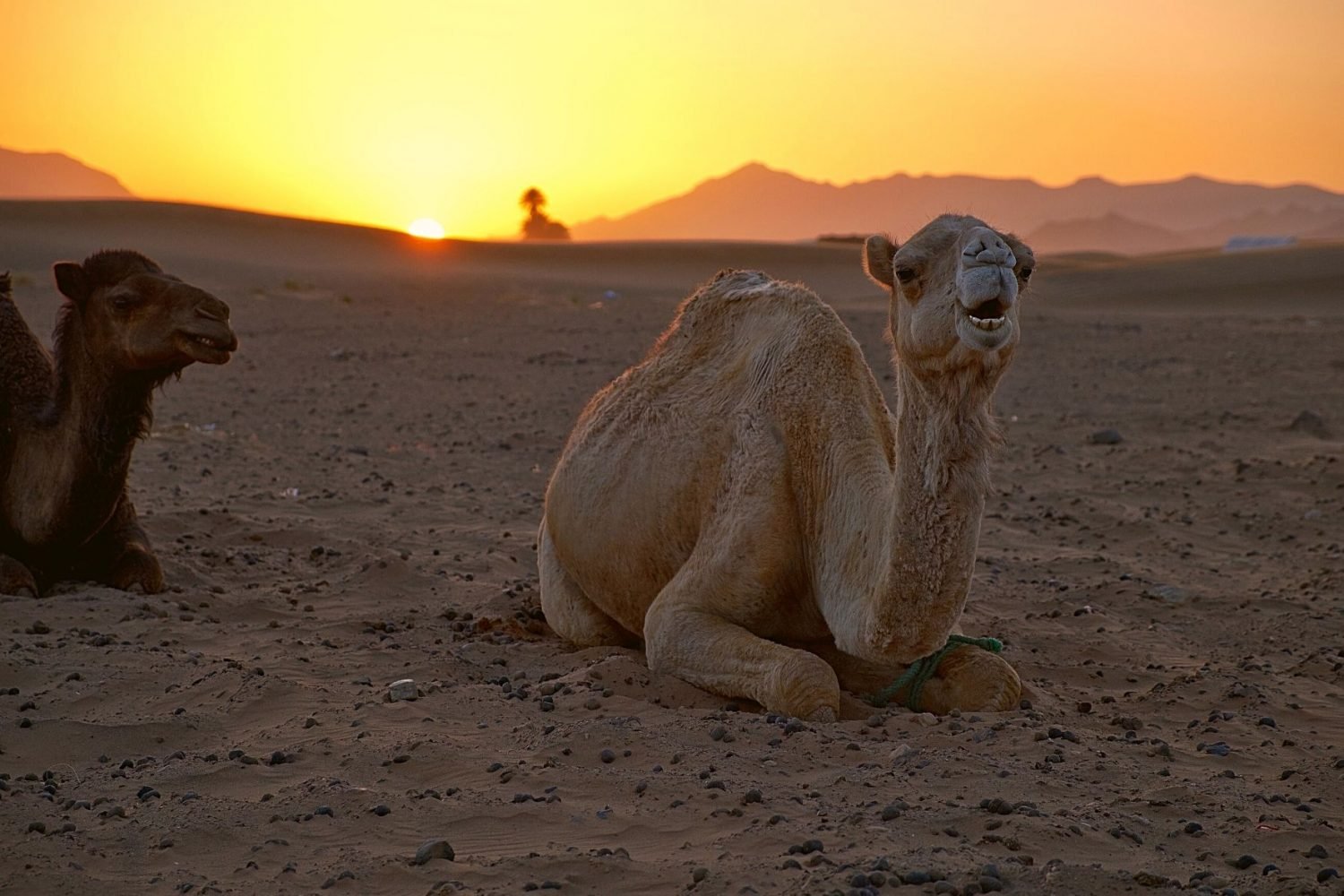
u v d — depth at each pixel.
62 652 7.20
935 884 4.10
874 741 5.75
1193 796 5.13
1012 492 14.23
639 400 7.59
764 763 5.41
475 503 13.10
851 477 6.42
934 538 5.58
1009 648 7.95
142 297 8.13
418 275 70.56
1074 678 7.43
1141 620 9.02
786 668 6.18
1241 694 6.90
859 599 6.08
